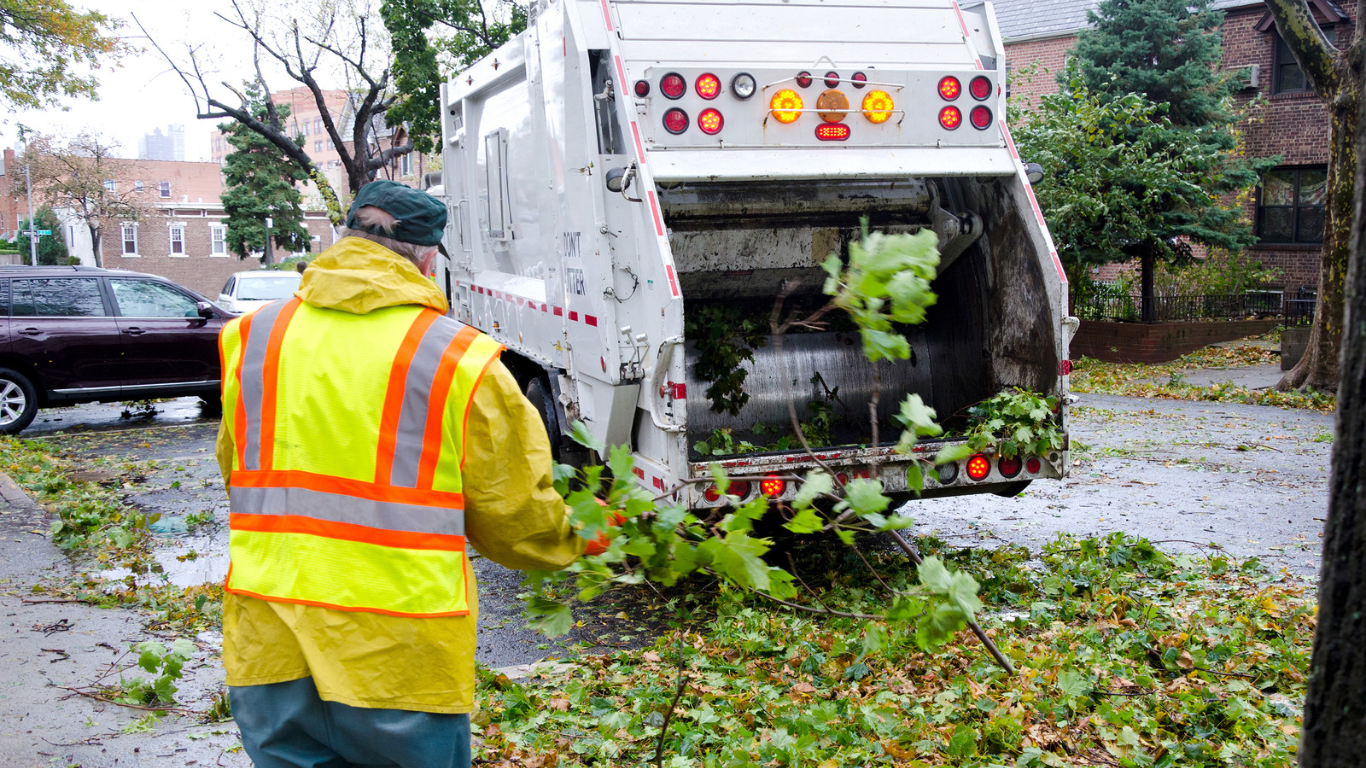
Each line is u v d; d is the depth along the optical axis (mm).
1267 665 4438
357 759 2215
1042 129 17969
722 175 5480
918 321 2053
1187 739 3818
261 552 2201
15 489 8703
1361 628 1771
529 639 5344
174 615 5555
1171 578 5938
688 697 4219
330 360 2201
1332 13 21641
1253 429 11664
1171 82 19078
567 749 3816
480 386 2178
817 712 3797
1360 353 1769
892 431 6910
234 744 3914
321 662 2111
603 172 5703
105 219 60406
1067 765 3535
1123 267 25062
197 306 13242
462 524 2197
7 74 21641
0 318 12086
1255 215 23672
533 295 7215
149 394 12891
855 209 6414
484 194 8625
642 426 5586
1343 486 1803
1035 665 4383
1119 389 15500
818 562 6352
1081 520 7668
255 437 2242
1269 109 23141
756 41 5805
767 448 6711
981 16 6262
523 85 7215
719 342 6781
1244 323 20219
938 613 2162
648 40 5730
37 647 4996
